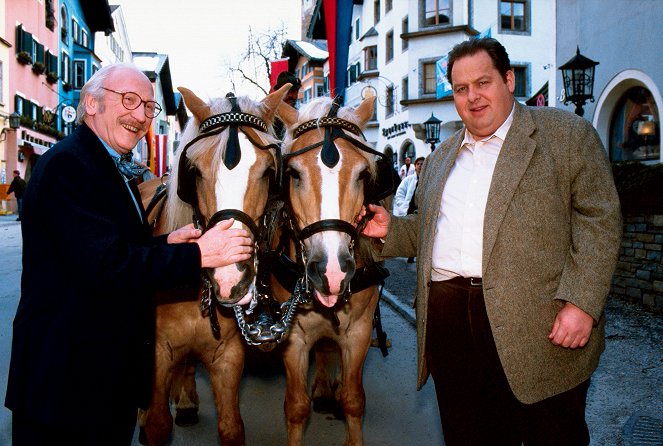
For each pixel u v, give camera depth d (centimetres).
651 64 813
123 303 203
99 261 183
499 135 216
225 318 271
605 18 930
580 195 204
